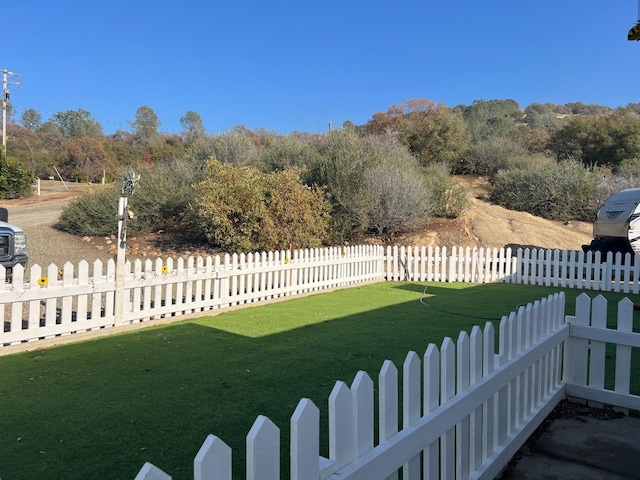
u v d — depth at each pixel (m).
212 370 4.94
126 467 2.98
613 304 9.73
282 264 9.87
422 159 31.72
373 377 4.72
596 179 21.75
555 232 18.66
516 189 22.72
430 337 6.40
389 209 16.56
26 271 8.72
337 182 16.84
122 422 3.65
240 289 8.94
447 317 7.84
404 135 33.38
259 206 13.59
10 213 22.00
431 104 39.09
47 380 4.60
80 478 2.86
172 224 17.48
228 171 14.15
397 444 2.21
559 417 4.05
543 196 21.61
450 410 2.65
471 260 13.22
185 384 4.51
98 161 55.53
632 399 4.06
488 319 7.67
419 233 17.48
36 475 2.88
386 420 2.22
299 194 14.17
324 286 11.12
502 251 13.10
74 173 54.47
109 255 14.02
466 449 2.87
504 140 33.00
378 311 8.41
